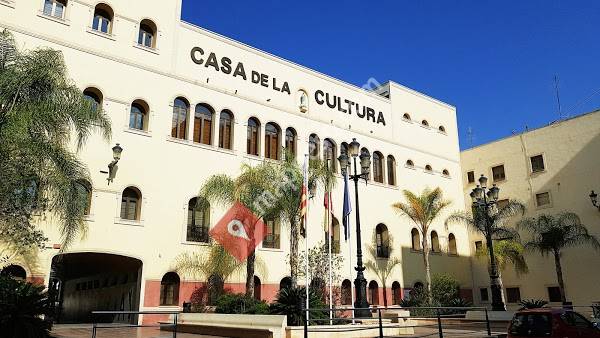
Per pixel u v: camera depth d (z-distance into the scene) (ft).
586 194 112.16
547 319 42.75
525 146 126.21
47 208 54.24
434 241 120.88
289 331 51.96
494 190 90.43
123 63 80.02
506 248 109.50
